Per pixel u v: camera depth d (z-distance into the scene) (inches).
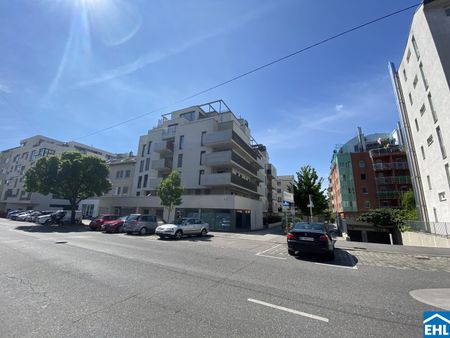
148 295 189.6
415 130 820.6
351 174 1754.4
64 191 1095.6
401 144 1637.6
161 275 249.1
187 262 317.4
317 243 354.0
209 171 1188.5
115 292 195.3
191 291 201.0
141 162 1503.4
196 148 1251.2
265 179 1939.0
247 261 334.0
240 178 1186.6
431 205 733.9
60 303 170.9
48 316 149.9
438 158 652.7
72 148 2305.6
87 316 150.4
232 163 1131.3
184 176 1235.9
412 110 823.7
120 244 481.1
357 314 160.4
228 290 205.3
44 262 299.1
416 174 835.4
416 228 749.9
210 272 266.4
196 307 167.3
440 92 589.6
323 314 159.5
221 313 157.9
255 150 1643.7
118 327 136.3
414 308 172.1
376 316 157.6
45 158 1074.7
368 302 182.9
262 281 235.0
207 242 567.8
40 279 227.8
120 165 1656.0
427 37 622.5
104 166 1179.3
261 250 450.6
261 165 1644.9
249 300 182.7
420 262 349.1
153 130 1496.1
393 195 1587.1
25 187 1061.1
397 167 1598.2
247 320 148.3
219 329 135.8
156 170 1393.9
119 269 270.5
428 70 642.8
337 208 2047.2
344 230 941.2
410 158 857.5
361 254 416.5
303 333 133.1
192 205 1066.1
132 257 341.7
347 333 134.1
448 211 618.8
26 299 177.8
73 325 138.1
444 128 589.0
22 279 227.0
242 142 1286.9
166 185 936.3
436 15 609.6
